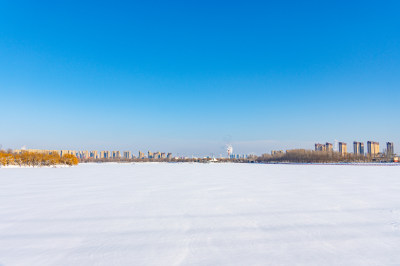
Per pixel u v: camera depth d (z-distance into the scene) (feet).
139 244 23.34
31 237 25.40
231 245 22.98
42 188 64.90
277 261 19.38
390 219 31.78
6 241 24.22
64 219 32.55
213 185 71.10
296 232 26.68
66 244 23.36
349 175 110.11
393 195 51.11
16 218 33.06
